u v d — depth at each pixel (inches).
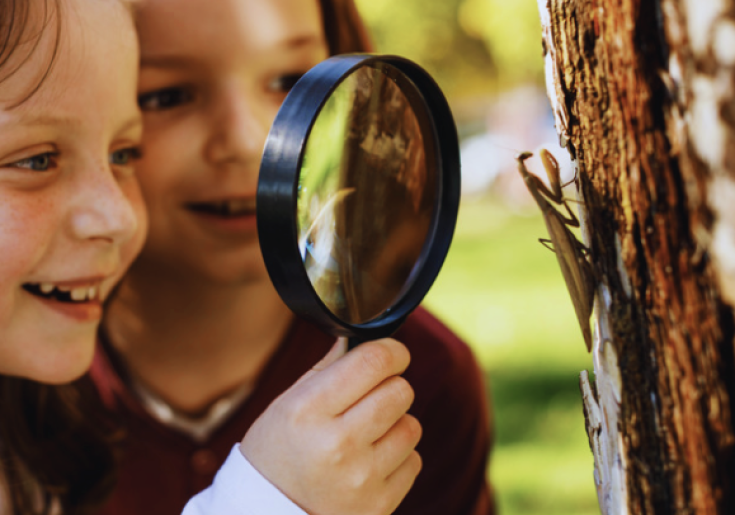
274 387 25.1
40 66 18.2
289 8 22.4
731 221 13.6
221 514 16.1
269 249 14.9
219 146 22.2
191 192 22.7
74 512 24.7
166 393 25.2
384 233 16.5
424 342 24.7
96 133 19.3
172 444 25.1
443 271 128.5
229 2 21.7
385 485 16.4
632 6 14.2
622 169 14.5
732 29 13.3
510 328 87.5
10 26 17.8
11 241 18.3
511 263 132.6
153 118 22.5
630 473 14.8
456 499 25.4
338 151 15.9
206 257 23.3
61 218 19.0
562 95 15.3
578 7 14.8
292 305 15.3
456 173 17.1
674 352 14.2
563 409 60.2
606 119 14.6
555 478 48.4
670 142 14.0
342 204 16.0
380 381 16.3
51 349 19.5
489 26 195.5
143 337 24.8
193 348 24.8
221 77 22.1
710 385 14.0
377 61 15.4
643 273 14.4
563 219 16.6
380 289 16.5
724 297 13.8
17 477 23.4
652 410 14.5
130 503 25.3
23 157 18.4
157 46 21.8
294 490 16.0
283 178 14.7
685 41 13.7
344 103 15.9
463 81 289.6
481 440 26.1
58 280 19.2
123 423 25.2
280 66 22.5
